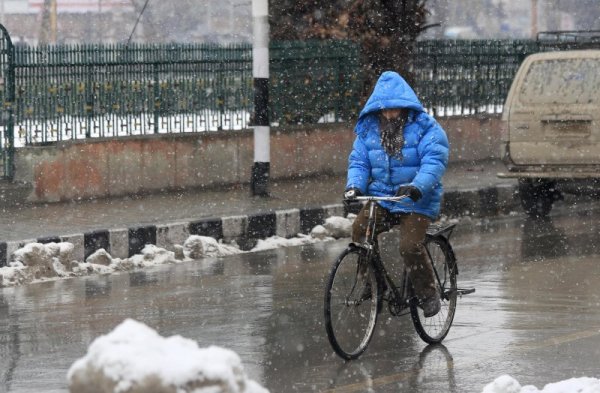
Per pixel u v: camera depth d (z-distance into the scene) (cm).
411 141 1889
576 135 3653
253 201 3794
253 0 3872
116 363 943
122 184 3881
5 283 2650
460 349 1945
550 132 3688
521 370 1788
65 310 2330
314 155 4525
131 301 2427
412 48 4941
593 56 3675
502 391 1473
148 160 3953
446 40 5078
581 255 3062
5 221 3281
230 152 4212
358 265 1864
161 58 3991
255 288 2584
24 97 3675
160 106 4003
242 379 970
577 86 3675
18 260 2727
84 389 951
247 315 2252
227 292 2533
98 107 3834
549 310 2286
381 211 1909
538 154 3706
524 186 3906
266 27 3856
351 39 4784
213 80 4159
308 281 2684
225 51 4184
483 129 5234
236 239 3331
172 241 3173
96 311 2316
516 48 5388
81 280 2731
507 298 2422
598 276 2716
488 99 5288
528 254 3078
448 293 2020
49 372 1784
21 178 3681
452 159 5091
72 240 2950
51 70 3722
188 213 3481
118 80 3878
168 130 4031
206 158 4134
